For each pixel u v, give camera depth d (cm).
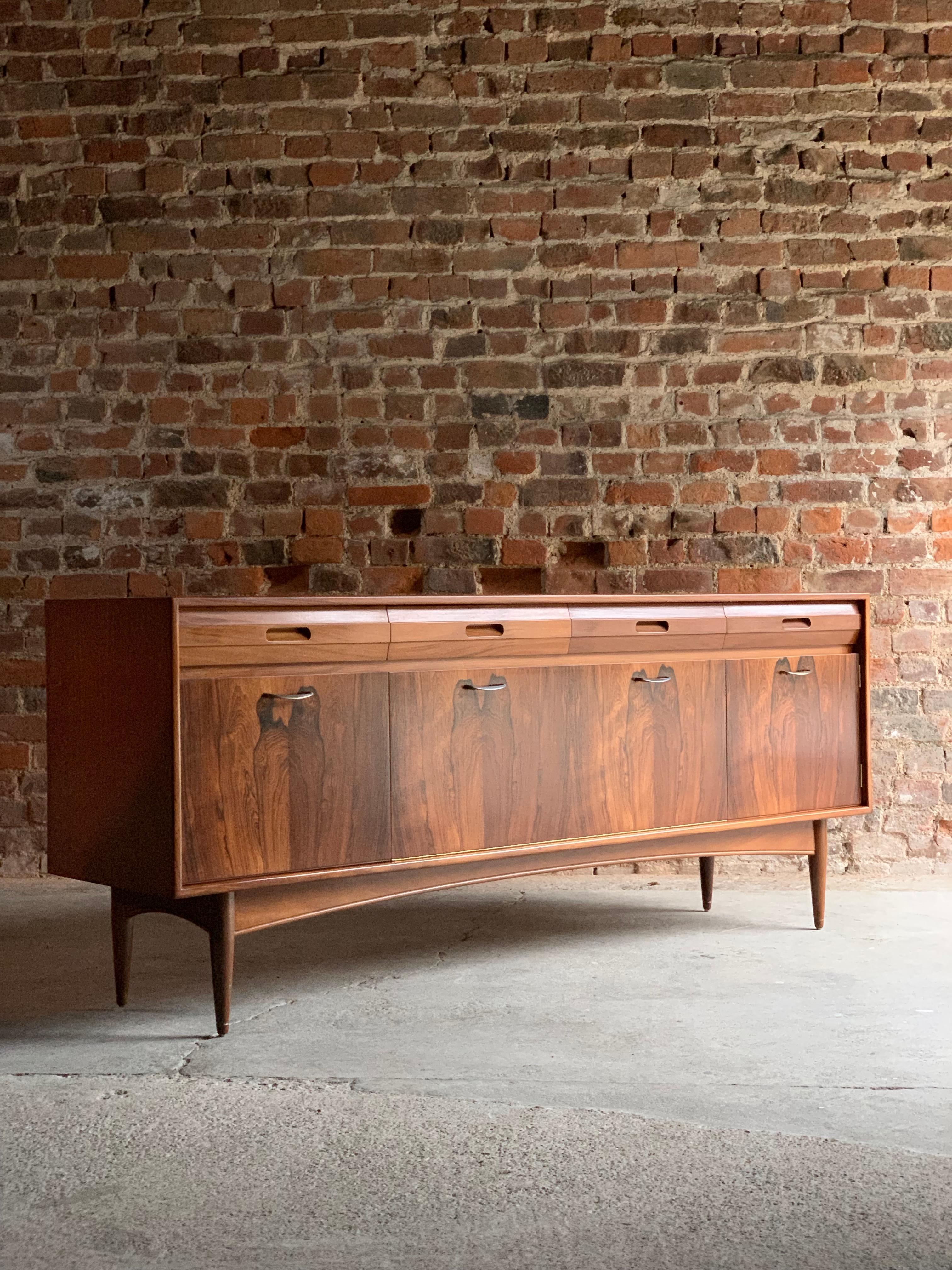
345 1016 275
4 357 410
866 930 349
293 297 411
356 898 287
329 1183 191
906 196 418
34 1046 256
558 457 416
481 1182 191
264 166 410
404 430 413
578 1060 244
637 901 389
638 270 415
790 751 349
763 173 416
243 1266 167
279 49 410
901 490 418
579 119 413
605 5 413
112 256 410
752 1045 252
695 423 416
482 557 415
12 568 411
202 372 411
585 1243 172
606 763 319
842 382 417
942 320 417
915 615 418
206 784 262
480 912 376
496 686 302
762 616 342
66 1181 193
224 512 412
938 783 418
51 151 410
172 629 256
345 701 282
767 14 415
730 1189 188
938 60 417
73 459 411
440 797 296
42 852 412
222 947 264
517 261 413
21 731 411
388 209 411
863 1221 178
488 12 411
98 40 409
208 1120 216
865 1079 233
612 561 416
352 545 414
